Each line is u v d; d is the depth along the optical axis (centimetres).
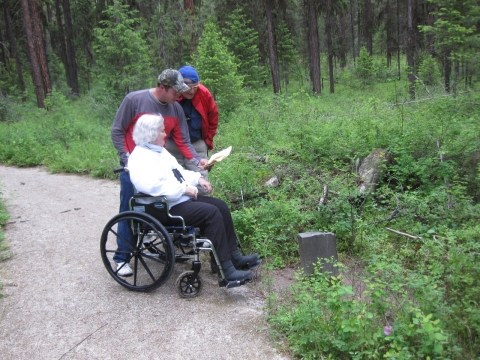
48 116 1552
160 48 2014
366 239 459
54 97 1672
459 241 419
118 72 1730
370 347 289
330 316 316
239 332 334
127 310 369
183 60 2008
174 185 372
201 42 1598
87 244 520
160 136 380
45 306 378
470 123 700
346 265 435
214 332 335
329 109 1173
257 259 409
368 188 566
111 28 1730
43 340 329
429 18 2036
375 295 303
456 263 348
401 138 659
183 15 2019
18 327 347
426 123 678
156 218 382
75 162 960
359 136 696
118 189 782
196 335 332
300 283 355
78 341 328
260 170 661
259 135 920
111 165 885
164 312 365
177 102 440
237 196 583
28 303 384
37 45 2028
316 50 2611
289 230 472
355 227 475
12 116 1778
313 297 342
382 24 3591
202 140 493
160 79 398
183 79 428
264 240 440
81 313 366
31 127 1379
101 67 1828
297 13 3092
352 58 4275
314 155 684
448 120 671
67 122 1320
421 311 300
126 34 1695
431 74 1367
